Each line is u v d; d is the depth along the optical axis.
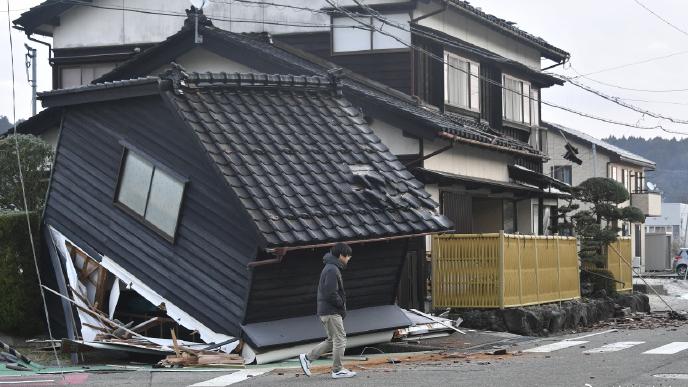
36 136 24.69
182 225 16.41
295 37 27.75
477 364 15.27
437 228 17.91
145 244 16.86
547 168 57.31
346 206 16.88
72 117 18.12
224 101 17.48
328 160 17.81
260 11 28.17
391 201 17.64
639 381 12.62
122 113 17.31
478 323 22.08
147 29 29.33
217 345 15.79
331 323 13.69
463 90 29.39
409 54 26.61
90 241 17.64
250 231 15.46
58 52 29.92
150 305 18.23
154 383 13.12
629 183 62.47
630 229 60.56
